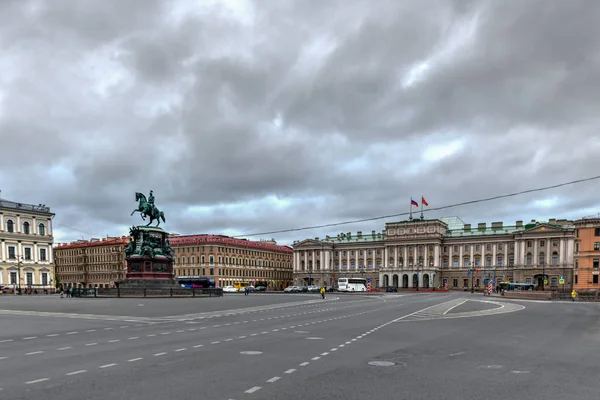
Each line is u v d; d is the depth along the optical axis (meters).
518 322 27.56
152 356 14.74
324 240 186.50
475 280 150.12
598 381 11.62
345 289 114.19
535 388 10.90
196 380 11.43
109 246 155.75
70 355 14.95
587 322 27.98
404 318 29.77
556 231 134.75
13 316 30.69
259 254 168.50
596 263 101.31
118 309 36.72
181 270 149.25
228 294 85.19
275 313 33.88
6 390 10.47
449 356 15.05
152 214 65.31
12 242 106.94
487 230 154.50
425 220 157.50
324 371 12.55
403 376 12.03
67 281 167.50
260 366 13.16
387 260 163.62
